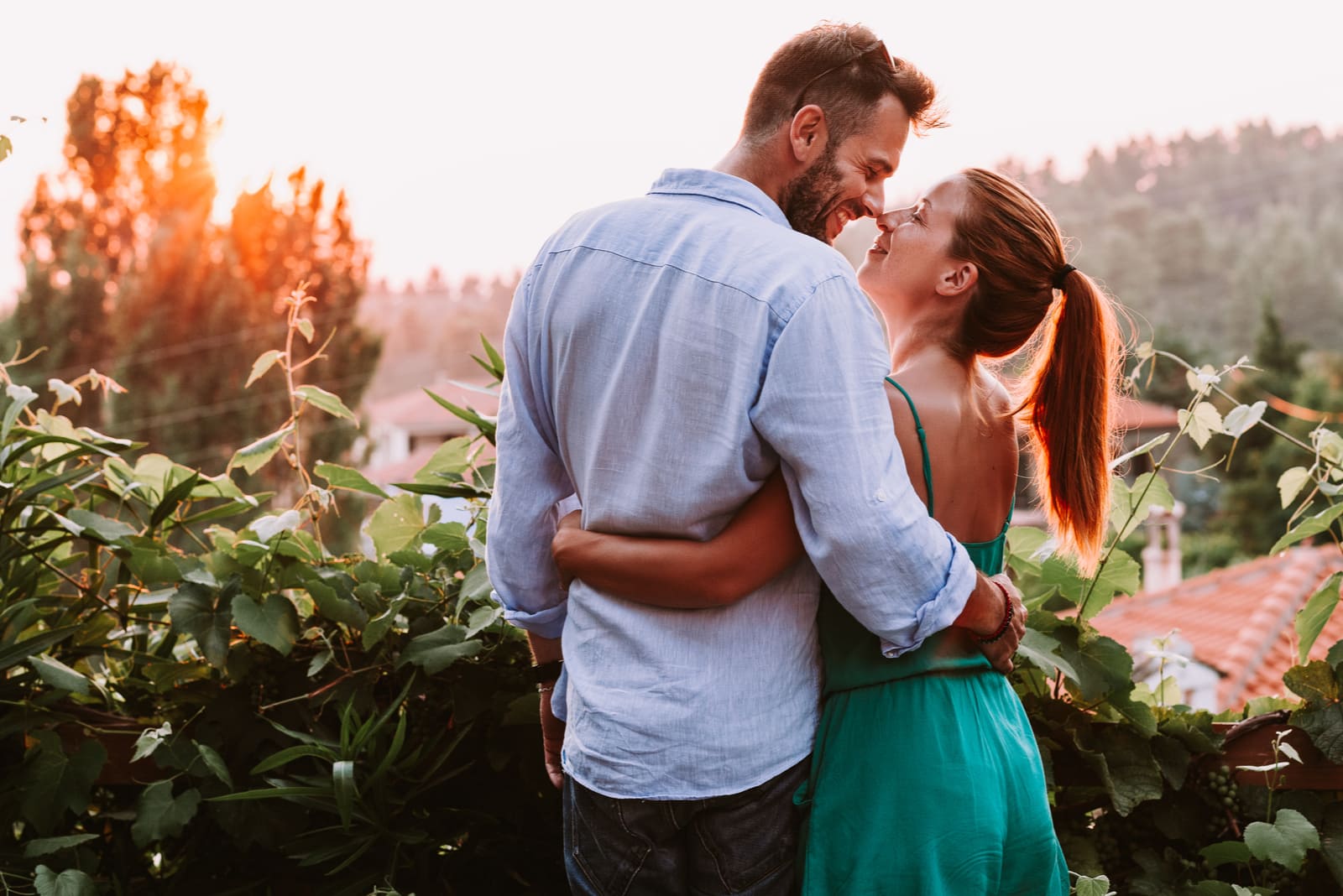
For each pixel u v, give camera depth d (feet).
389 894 5.43
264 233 75.31
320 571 6.23
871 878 4.27
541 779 6.06
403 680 6.20
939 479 4.66
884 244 5.14
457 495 6.44
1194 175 354.95
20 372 72.95
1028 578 6.66
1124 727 6.06
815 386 4.05
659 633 4.31
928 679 4.48
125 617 6.39
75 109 84.94
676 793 4.25
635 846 4.38
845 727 4.44
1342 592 6.13
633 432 4.30
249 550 6.16
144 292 72.08
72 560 6.68
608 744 4.31
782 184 4.73
